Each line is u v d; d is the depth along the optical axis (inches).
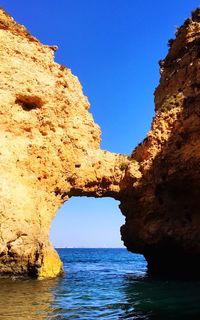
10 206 918.4
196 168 1058.7
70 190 1148.5
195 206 1109.7
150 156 1165.1
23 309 564.7
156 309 591.2
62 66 1226.6
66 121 1163.3
